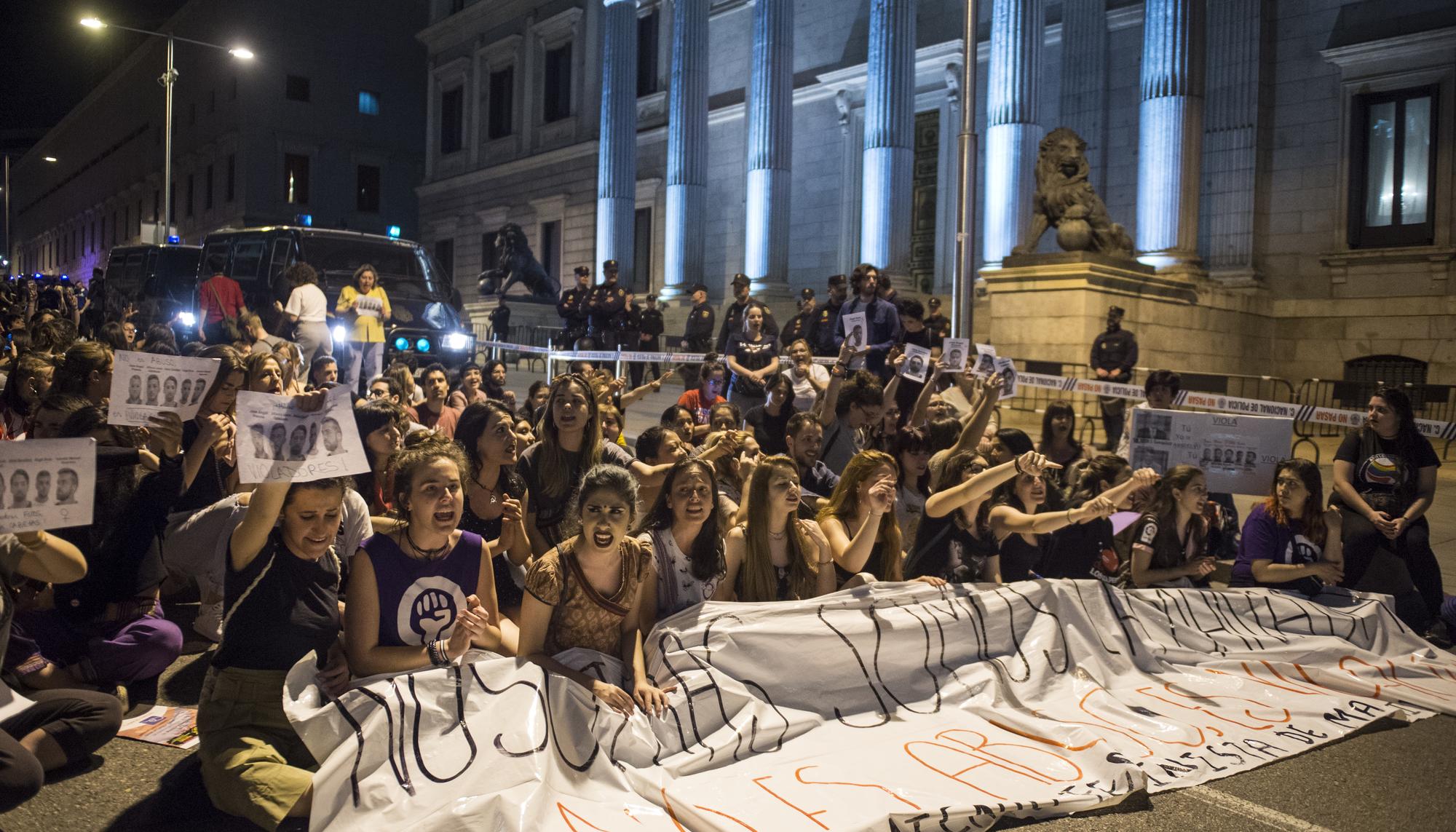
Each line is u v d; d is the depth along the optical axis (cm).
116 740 454
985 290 1961
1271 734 496
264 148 4300
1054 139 1545
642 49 3200
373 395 912
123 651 476
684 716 447
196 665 553
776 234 2412
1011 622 548
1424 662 604
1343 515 711
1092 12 2136
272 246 1733
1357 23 1820
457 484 431
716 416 837
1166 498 659
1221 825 402
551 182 3497
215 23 4522
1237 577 684
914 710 499
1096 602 578
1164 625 596
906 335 1209
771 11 2400
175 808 393
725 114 2908
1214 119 1938
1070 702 521
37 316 1814
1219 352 1748
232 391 590
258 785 371
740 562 539
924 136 2477
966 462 614
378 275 1730
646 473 621
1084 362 1462
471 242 3934
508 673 411
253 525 406
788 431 730
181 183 5019
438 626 437
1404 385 1680
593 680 445
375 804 367
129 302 2269
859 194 2591
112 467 481
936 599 543
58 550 400
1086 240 1524
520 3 3644
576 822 371
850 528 569
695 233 2656
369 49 4531
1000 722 487
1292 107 1898
